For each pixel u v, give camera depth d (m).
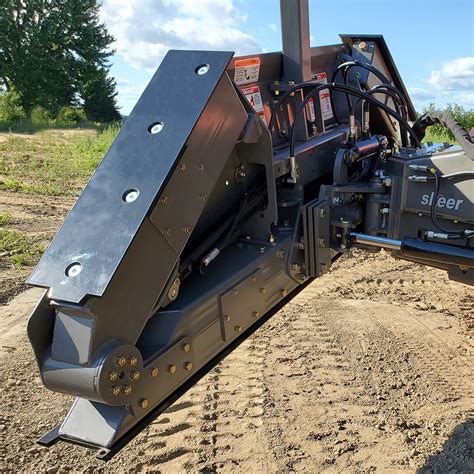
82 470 3.40
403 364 4.48
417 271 6.40
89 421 2.34
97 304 2.14
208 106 2.48
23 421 3.84
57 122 35.06
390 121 4.20
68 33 42.16
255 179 3.06
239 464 3.42
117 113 45.38
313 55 3.98
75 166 13.73
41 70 41.31
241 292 2.78
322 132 3.90
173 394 2.51
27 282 2.23
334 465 3.40
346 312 5.37
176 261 2.43
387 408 3.94
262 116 3.52
